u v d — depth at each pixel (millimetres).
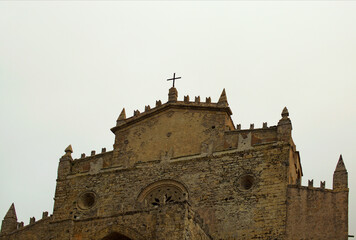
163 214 62156
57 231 66188
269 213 67000
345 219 64312
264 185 68562
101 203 75250
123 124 79375
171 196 72625
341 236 63750
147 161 75688
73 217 71500
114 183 76000
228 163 71438
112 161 77750
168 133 76312
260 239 66188
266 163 69625
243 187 69938
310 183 67125
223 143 72875
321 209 65500
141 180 74750
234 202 69000
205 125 74875
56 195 78188
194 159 73312
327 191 66062
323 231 64500
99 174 77438
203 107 75625
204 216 69562
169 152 75062
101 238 64438
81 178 78250
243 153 71250
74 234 65812
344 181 66125
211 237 67688
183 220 61062
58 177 79375
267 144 70562
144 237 62250
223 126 74000
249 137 71938
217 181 70938
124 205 73812
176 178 73062
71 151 81688
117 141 78938
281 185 67812
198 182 71812
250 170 70062
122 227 63750
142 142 77312
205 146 73562
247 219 67625
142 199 73625
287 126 70500
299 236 64875
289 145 69500
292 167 70375
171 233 60906
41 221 77188
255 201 68125
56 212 76812
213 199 70125
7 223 79438
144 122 78562
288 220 65938
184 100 77188
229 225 68062
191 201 70938
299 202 66438
